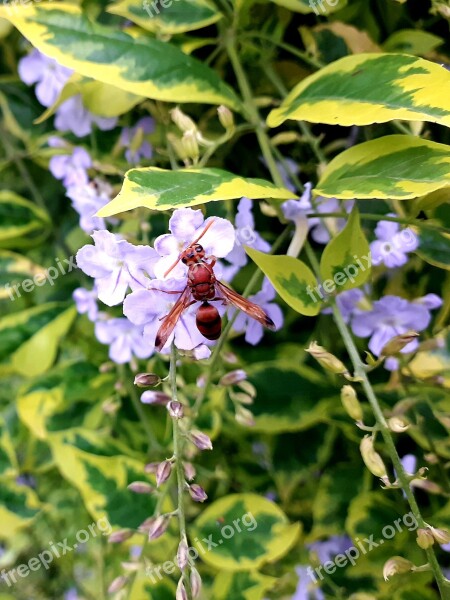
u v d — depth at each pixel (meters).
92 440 0.14
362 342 0.14
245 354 0.15
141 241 0.14
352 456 0.15
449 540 0.10
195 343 0.10
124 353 0.14
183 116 0.12
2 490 0.16
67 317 0.16
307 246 0.12
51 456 0.17
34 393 0.15
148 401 0.12
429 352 0.12
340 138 0.15
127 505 0.14
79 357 0.16
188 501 0.15
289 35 0.14
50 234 0.17
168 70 0.12
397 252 0.13
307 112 0.11
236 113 0.14
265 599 0.15
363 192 0.10
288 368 0.14
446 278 0.13
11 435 0.17
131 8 0.13
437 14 0.13
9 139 0.17
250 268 0.14
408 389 0.13
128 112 0.15
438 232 0.13
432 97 0.10
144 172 0.10
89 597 0.18
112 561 0.16
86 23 0.12
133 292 0.10
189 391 0.13
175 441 0.11
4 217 0.16
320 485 0.14
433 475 0.14
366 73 0.11
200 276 0.10
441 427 0.13
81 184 0.14
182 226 0.10
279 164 0.15
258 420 0.14
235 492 0.15
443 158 0.10
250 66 0.14
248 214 0.12
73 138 0.16
